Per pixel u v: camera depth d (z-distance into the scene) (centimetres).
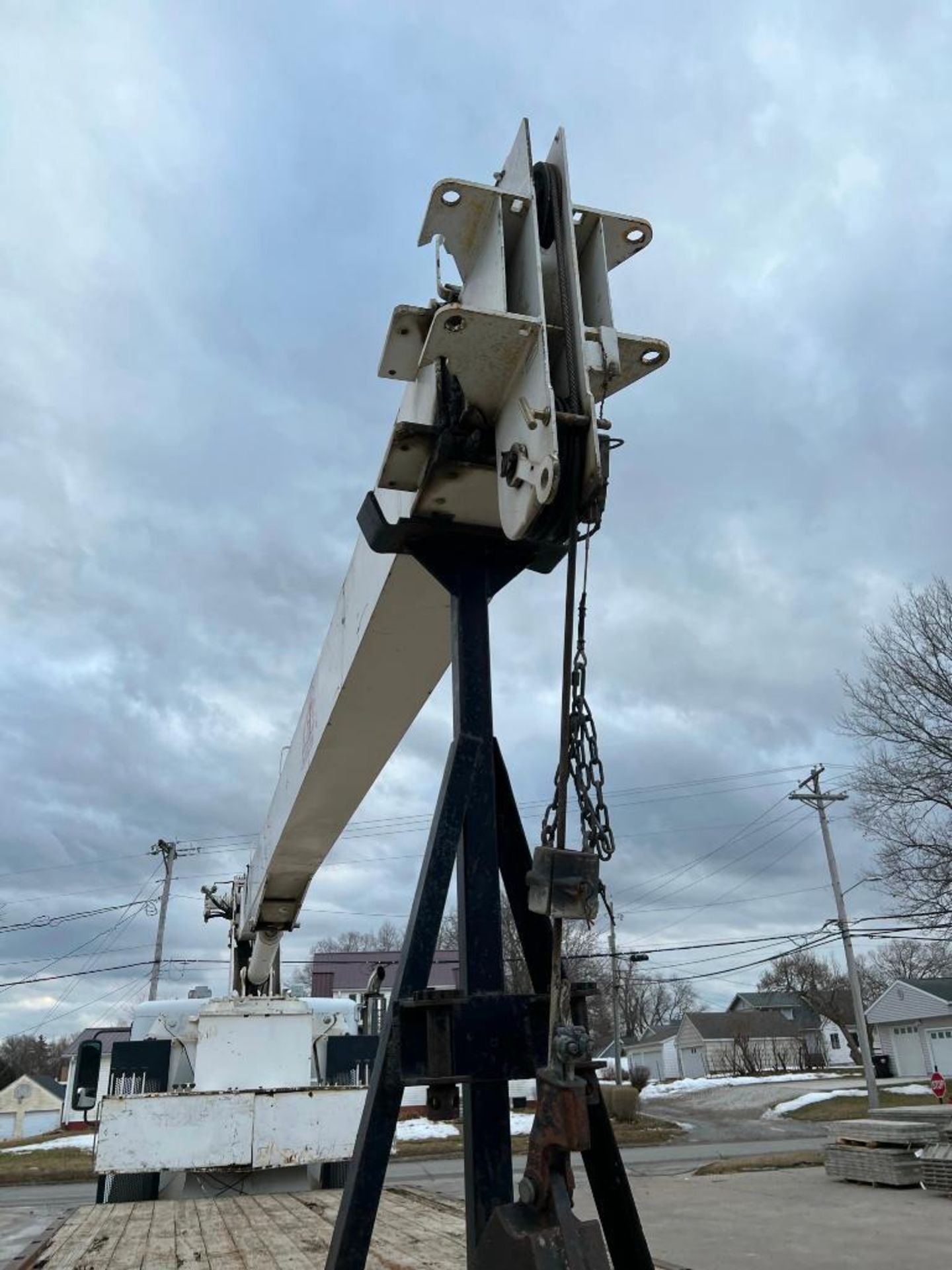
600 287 204
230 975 836
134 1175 648
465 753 224
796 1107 2364
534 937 218
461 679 237
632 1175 1293
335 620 437
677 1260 608
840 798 2195
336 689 422
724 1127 2094
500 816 228
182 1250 423
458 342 193
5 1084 4769
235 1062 682
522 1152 1380
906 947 4772
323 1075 762
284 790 586
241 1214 529
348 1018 849
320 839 598
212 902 870
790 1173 1105
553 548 255
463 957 205
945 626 1662
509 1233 145
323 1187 662
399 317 226
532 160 203
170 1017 760
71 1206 1121
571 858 160
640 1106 2741
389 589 337
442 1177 1338
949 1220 722
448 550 252
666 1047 5206
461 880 212
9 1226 846
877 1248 628
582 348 185
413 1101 2248
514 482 199
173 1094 633
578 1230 140
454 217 210
